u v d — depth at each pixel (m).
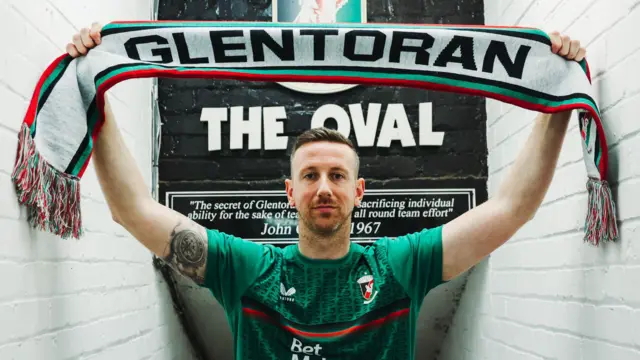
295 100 3.03
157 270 3.02
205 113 3.03
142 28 1.72
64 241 1.93
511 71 1.72
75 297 2.01
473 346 3.08
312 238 1.78
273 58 1.73
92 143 1.67
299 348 1.75
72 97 1.66
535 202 1.74
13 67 1.60
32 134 1.58
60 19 1.95
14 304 1.59
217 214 3.00
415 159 3.01
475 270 3.05
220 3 3.11
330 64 1.73
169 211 1.84
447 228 1.85
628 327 1.64
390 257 1.82
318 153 1.75
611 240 1.71
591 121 1.73
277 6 3.09
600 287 1.81
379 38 1.73
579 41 1.85
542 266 2.26
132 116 2.74
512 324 2.57
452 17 3.09
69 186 1.65
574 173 2.00
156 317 2.97
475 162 3.01
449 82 1.73
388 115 3.01
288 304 1.78
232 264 1.83
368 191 2.99
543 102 1.70
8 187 1.55
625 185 1.67
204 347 3.61
